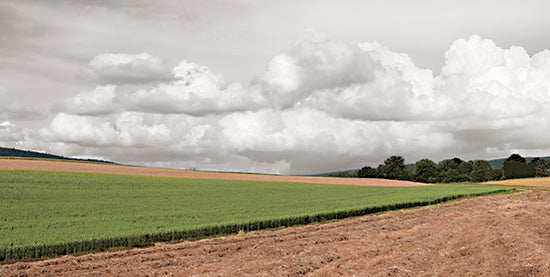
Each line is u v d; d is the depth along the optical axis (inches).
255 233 1073.5
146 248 866.1
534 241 749.9
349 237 970.7
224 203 1576.0
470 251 708.0
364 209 1465.3
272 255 783.1
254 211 1366.9
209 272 660.7
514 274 551.5
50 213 1202.0
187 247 884.0
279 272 633.0
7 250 763.4
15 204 1315.2
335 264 681.6
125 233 922.1
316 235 1008.9
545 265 559.2
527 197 1984.5
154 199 1604.3
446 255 697.6
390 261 671.1
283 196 1910.7
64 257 780.0
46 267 705.0
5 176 1859.0
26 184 1708.9
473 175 5413.4
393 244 842.2
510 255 653.3
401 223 1173.7
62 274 665.0
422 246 769.6
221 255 807.1
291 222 1219.2
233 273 645.3
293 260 709.9
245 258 762.8
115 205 1405.0
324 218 1322.6
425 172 5334.6
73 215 1192.8
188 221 1138.0
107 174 2289.6
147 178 2279.8
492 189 2561.5
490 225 946.1
